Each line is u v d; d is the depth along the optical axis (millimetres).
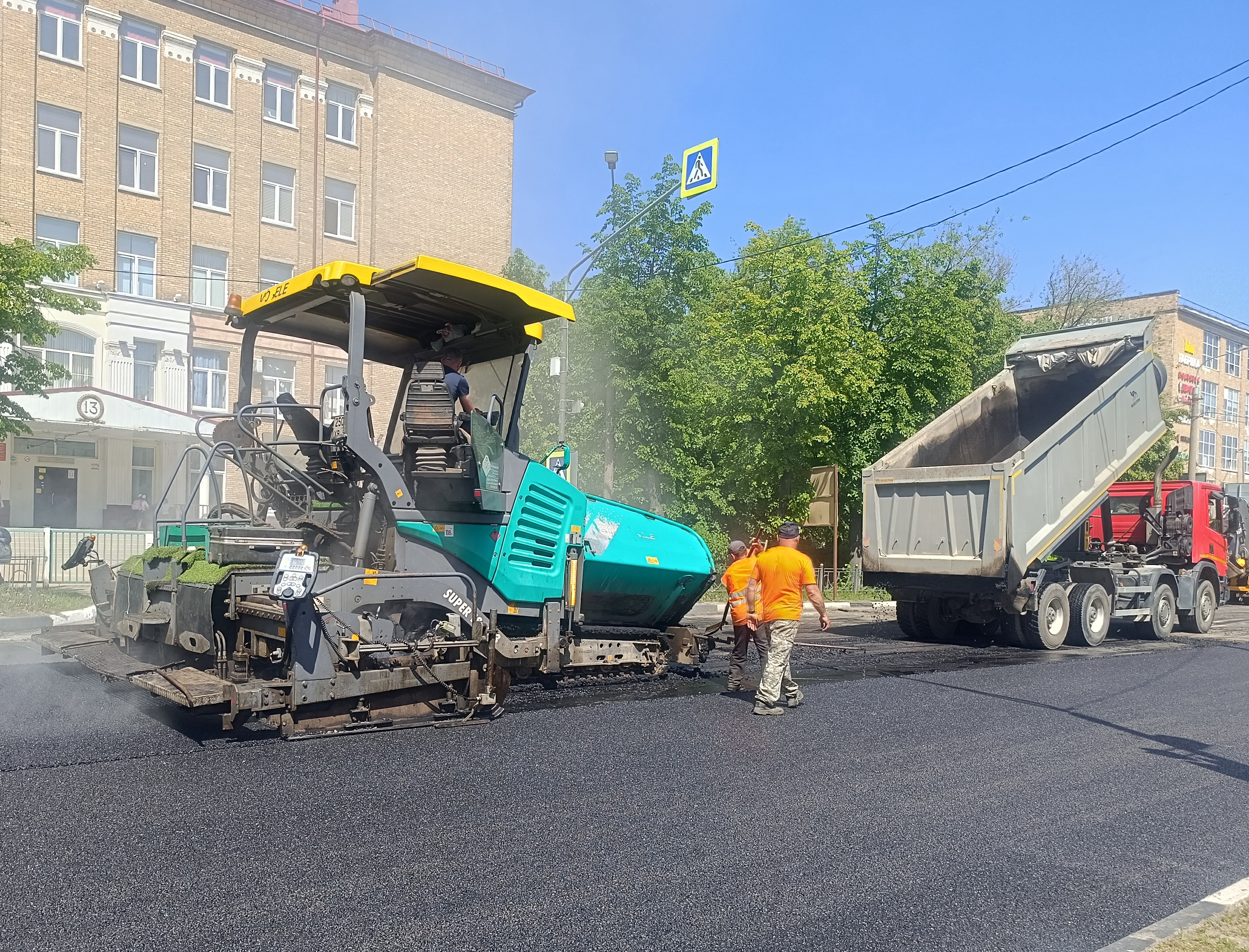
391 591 7164
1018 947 4008
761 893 4461
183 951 3664
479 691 7723
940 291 26312
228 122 31266
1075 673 11969
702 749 7195
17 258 14734
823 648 14039
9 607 14695
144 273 29797
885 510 14867
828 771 6672
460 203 35906
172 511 8781
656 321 21891
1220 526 18766
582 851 4910
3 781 5676
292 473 7570
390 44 33812
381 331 8672
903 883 4656
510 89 36781
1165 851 5281
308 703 6750
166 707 7766
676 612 10898
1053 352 15961
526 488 8234
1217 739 8164
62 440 27875
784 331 23578
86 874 4359
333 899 4195
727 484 26250
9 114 27297
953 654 13734
